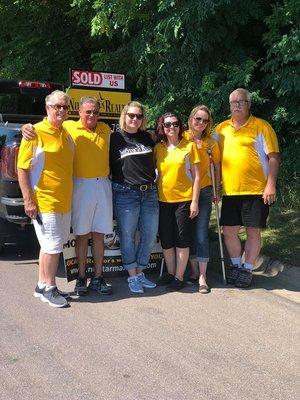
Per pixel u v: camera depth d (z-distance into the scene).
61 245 3.44
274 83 5.65
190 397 2.32
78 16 7.78
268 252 4.36
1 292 3.66
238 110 3.74
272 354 2.77
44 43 8.62
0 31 8.88
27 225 4.32
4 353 2.71
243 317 3.28
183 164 3.69
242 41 6.45
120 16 6.18
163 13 6.05
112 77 4.82
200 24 5.67
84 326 3.09
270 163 3.77
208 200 3.84
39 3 8.41
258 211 3.81
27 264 4.39
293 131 6.03
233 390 2.39
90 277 3.83
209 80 5.90
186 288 3.86
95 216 3.64
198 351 2.78
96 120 3.60
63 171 3.40
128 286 3.89
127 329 3.06
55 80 8.72
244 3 5.72
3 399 2.27
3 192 4.16
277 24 5.60
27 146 3.34
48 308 3.38
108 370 2.55
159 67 6.43
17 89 5.33
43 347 2.79
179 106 6.43
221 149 3.88
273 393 2.38
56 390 2.36
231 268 4.00
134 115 3.63
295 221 5.14
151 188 3.77
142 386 2.41
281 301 3.58
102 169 3.62
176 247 3.81
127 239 3.76
